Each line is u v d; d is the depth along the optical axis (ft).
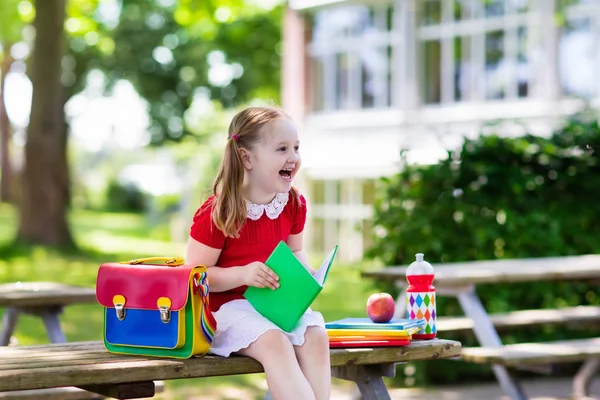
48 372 12.50
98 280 14.61
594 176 31.58
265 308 14.88
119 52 119.24
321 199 77.36
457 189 29.86
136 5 118.21
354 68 74.64
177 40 123.44
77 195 196.03
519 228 30.25
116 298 14.35
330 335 15.64
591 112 41.78
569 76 59.77
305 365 14.66
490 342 23.84
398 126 70.03
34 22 73.77
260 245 15.62
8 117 149.18
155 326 14.08
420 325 16.62
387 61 72.08
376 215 30.66
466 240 29.78
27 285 24.77
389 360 15.52
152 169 129.70
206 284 14.15
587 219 31.68
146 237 105.09
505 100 63.82
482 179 30.07
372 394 15.99
